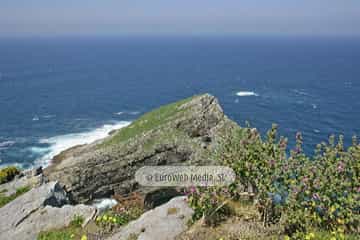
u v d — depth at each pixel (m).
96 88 124.62
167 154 43.78
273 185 11.41
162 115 51.94
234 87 126.00
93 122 77.44
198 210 12.02
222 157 12.80
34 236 14.46
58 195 19.09
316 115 83.25
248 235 11.24
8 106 92.38
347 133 68.38
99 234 13.88
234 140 13.00
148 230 12.29
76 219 15.09
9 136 66.06
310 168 10.76
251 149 12.19
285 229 11.27
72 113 85.31
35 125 74.06
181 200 13.77
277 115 83.62
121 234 12.77
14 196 22.77
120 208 16.80
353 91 116.38
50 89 121.56
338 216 10.55
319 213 10.96
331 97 106.00
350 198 10.20
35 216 15.94
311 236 10.19
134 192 39.50
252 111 87.94
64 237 13.84
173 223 12.40
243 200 12.96
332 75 157.50
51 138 65.12
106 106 94.12
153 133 45.53
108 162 41.69
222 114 49.28
